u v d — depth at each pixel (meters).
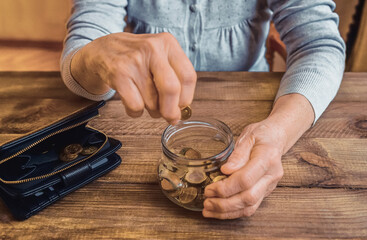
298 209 0.44
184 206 0.43
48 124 0.45
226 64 0.89
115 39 0.47
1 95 0.65
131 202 0.45
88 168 0.47
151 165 0.51
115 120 0.60
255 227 0.42
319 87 0.59
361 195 0.45
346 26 1.22
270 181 0.43
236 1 0.82
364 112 0.60
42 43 1.90
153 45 0.42
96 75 0.54
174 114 0.42
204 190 0.42
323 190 0.46
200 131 0.47
